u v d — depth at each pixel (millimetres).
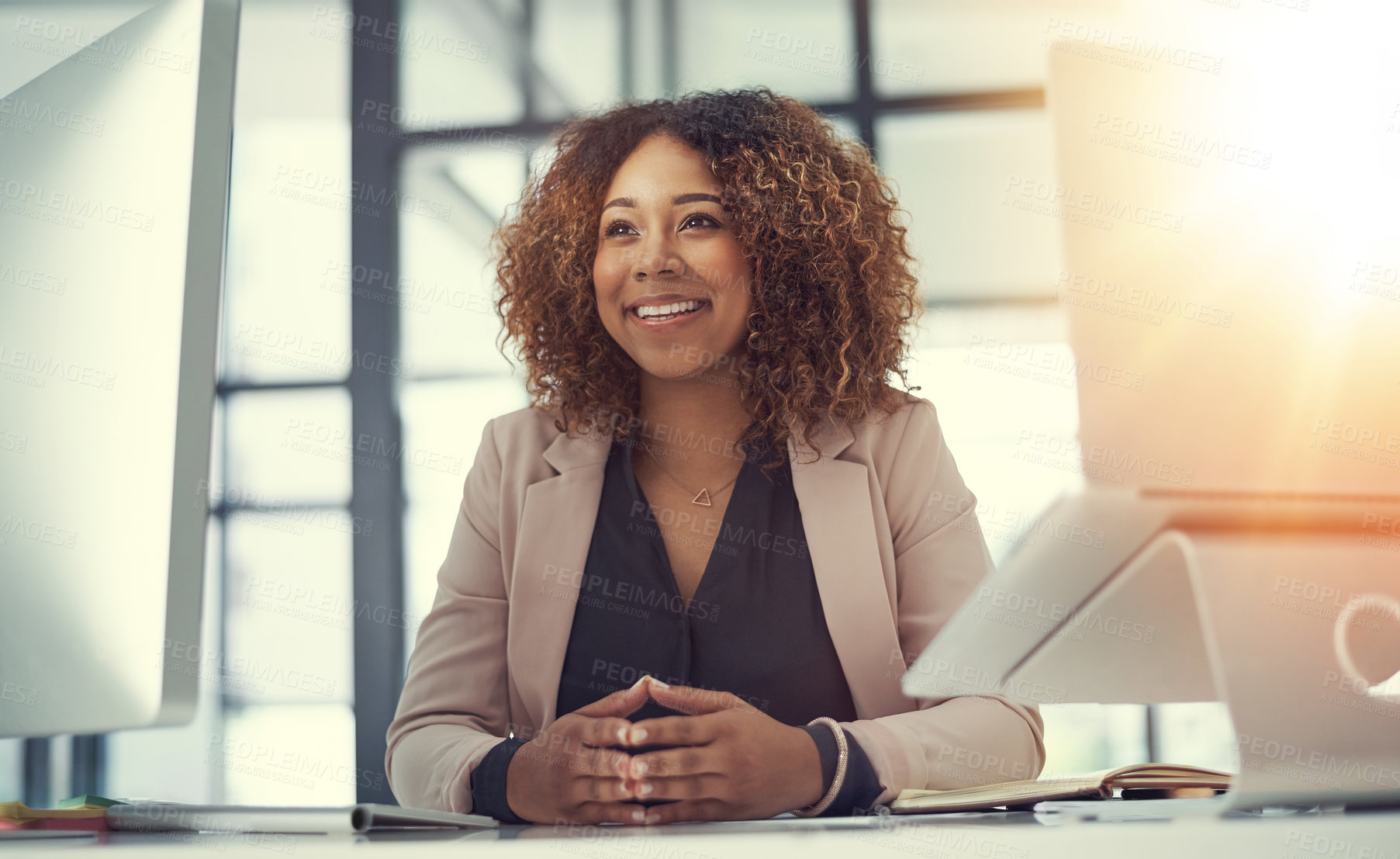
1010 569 559
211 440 491
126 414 497
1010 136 4508
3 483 546
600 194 1331
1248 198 513
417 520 4754
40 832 580
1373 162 502
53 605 516
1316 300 506
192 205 489
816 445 1241
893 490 1249
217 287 496
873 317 1312
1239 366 509
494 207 4855
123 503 494
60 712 512
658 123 1314
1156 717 3988
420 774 983
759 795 779
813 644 1156
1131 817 497
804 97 4656
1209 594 499
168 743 4457
